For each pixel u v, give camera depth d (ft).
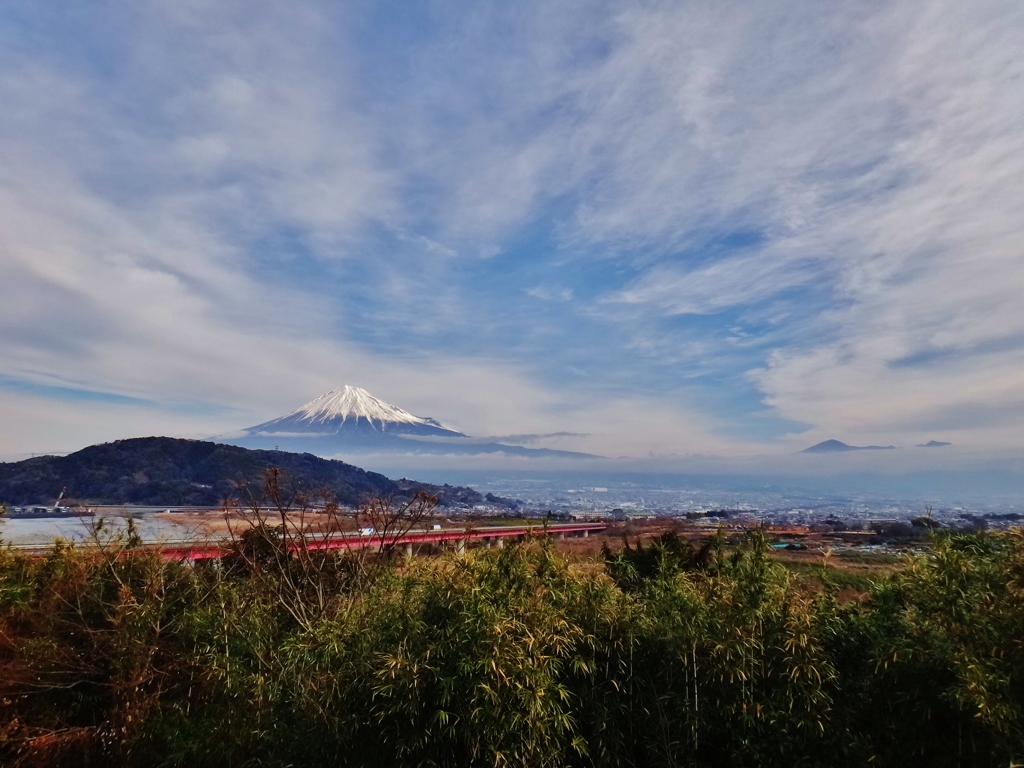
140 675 16.92
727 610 12.84
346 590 25.35
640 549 23.31
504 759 11.47
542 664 12.53
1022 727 9.93
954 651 10.86
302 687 14.88
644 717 13.32
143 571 22.90
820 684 11.65
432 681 12.71
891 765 11.40
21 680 18.48
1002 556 11.69
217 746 15.47
